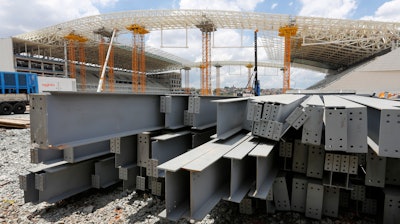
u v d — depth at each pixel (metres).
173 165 2.46
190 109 4.49
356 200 3.65
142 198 4.11
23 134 9.83
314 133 2.98
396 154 2.39
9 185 4.59
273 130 3.28
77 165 4.15
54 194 3.86
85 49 57.94
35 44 48.22
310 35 44.09
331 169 3.16
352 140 2.64
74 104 2.96
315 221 3.44
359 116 2.61
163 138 3.96
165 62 74.44
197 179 2.54
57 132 2.74
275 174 3.62
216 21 44.78
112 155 4.70
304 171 3.68
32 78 21.81
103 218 3.48
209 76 52.16
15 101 19.47
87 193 4.37
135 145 4.48
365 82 35.69
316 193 3.44
